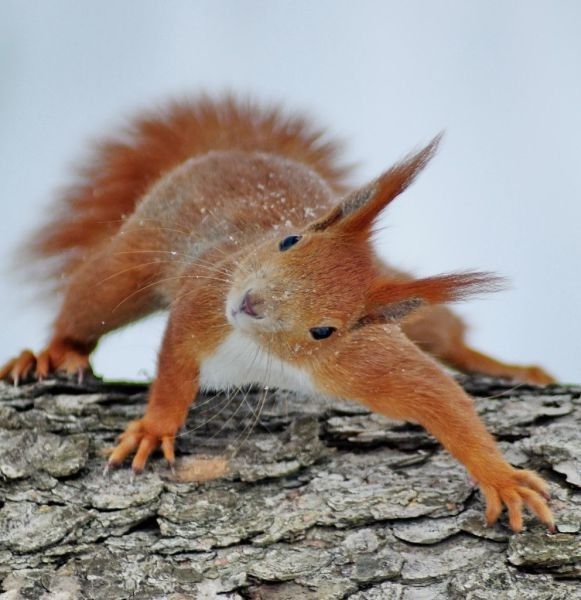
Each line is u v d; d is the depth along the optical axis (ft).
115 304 9.96
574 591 9.46
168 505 9.57
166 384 9.71
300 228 9.78
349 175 10.19
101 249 10.02
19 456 9.62
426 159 9.70
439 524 9.55
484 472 9.60
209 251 9.83
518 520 9.54
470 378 9.90
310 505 9.58
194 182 9.95
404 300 9.68
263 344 9.70
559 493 9.59
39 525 9.53
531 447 9.66
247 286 9.68
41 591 9.46
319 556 9.52
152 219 9.94
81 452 9.63
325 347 9.70
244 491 9.61
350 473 9.64
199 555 9.52
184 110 10.23
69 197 10.19
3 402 9.73
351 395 9.71
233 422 9.75
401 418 9.70
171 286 9.89
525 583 9.48
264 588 9.49
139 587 9.48
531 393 9.82
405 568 9.50
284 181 9.95
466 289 9.65
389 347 9.71
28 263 10.19
